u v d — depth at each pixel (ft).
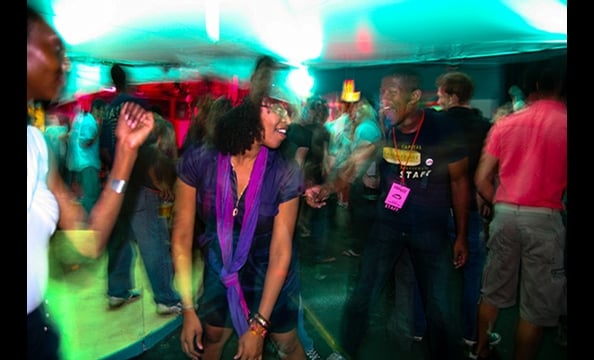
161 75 16.34
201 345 7.07
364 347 10.13
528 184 8.28
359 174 9.93
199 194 6.75
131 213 10.87
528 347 8.75
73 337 9.33
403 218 8.83
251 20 13.89
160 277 11.12
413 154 8.65
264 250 6.77
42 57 4.34
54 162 4.98
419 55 18.20
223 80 12.03
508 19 13.85
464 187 8.91
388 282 11.35
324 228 14.80
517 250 8.65
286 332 7.13
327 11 13.46
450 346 9.12
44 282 4.66
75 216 5.23
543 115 8.09
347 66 19.45
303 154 11.42
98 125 12.69
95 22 12.37
